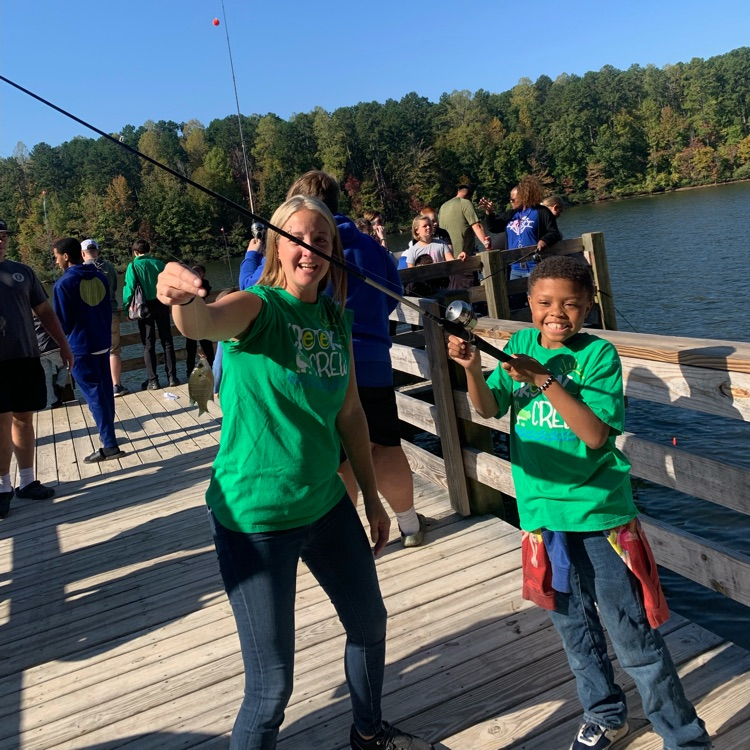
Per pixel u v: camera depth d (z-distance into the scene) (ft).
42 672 10.65
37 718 9.57
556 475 7.24
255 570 6.61
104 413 20.79
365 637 7.32
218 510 6.74
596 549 7.21
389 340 12.05
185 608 12.03
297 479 6.62
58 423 26.02
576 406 6.81
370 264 11.53
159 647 10.96
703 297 57.82
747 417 8.03
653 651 7.06
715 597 15.23
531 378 6.88
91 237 25.12
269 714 6.61
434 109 362.12
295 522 6.67
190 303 5.65
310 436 6.69
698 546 9.27
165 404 27.27
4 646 11.46
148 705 9.60
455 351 7.38
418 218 29.99
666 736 7.20
